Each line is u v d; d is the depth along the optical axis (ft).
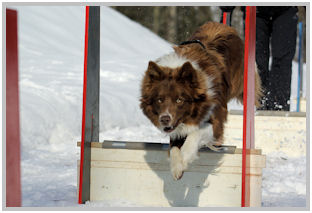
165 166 24.20
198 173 23.93
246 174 22.43
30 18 99.40
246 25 22.48
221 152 23.63
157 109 23.52
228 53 28.86
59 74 59.52
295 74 106.93
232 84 29.58
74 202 23.72
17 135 16.62
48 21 101.81
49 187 26.32
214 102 24.41
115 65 76.79
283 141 38.04
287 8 39.55
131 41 112.16
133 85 60.70
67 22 107.24
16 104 16.56
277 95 41.45
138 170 24.53
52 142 38.09
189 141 23.48
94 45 24.23
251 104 23.84
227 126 37.78
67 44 91.45
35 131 36.91
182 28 152.56
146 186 24.49
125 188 24.67
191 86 23.30
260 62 40.14
